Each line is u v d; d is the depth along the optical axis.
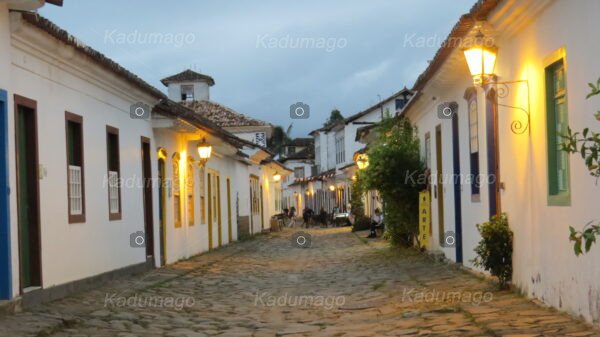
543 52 9.34
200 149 21.19
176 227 20.67
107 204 14.30
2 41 9.63
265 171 46.19
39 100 11.07
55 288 11.48
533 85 9.79
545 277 9.45
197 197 24.14
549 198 9.21
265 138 44.53
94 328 9.52
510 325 8.30
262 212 43.94
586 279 7.95
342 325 10.06
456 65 13.88
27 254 10.78
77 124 12.80
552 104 9.27
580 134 8.01
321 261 21.59
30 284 10.84
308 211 54.41
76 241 12.48
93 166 13.48
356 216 40.56
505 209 11.51
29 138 10.82
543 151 9.43
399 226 22.75
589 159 5.96
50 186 11.38
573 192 8.28
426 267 16.75
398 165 21.84
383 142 23.59
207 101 46.72
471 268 14.39
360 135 31.45
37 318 9.43
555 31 8.85
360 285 14.83
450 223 16.56
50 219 11.35
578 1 8.05
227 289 14.71
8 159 9.81
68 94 12.28
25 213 10.75
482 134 12.99
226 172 31.12
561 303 8.80
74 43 11.38
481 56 10.41
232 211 32.78
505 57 11.23
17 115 10.25
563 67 8.87
